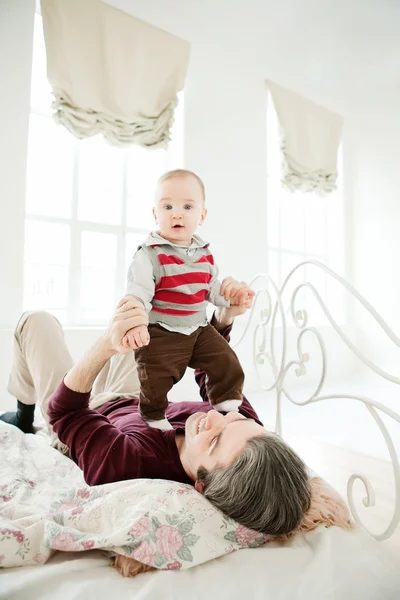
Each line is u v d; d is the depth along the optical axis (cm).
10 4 231
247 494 76
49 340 131
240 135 341
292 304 140
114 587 66
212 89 324
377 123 424
